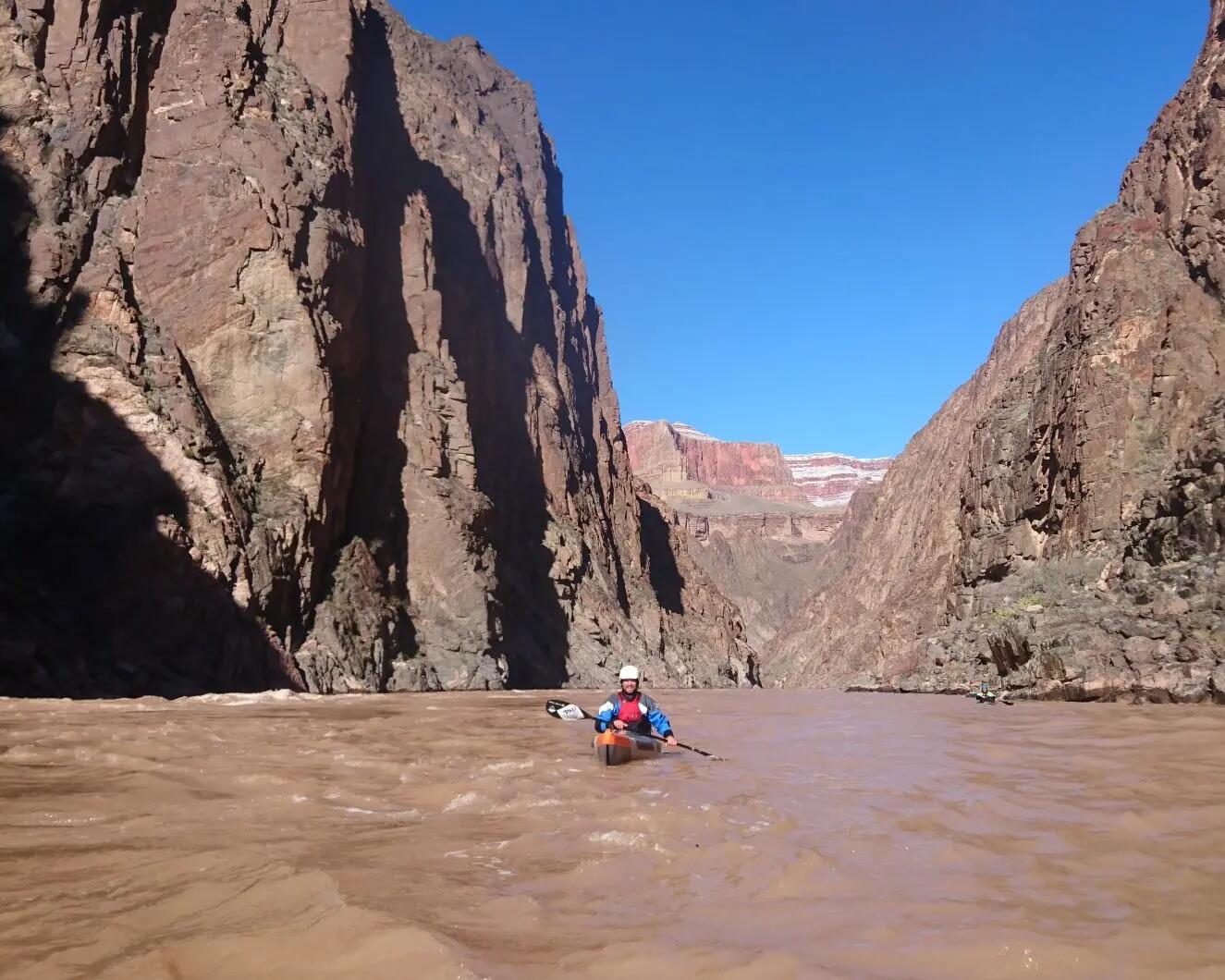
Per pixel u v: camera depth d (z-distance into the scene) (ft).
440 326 178.09
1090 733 45.88
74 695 88.07
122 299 119.24
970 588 158.51
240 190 132.05
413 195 183.11
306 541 125.49
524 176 296.30
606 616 223.51
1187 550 97.91
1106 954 12.01
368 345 154.40
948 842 18.88
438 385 171.53
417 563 156.97
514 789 26.30
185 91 136.15
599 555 239.30
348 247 145.48
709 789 26.71
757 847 18.45
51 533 102.42
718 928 13.33
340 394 140.36
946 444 380.17
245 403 128.47
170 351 121.39
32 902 14.42
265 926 13.12
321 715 61.82
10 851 17.84
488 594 159.94
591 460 272.92
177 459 111.86
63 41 128.47
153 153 133.08
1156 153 147.74
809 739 46.39
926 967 11.73
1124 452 123.54
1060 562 127.44
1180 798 24.38
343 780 28.02
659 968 11.71
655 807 22.84
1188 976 11.23
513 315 242.78
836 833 19.89
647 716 38.45
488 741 42.32
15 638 89.45
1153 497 109.09
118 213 127.75
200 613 106.01
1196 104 135.85
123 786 25.59
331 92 157.07
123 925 13.32
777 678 412.16
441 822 21.34
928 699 107.14
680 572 305.73
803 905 14.46
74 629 96.73
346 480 140.46
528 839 19.20
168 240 128.06
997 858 17.54
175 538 105.81
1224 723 49.39
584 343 322.75
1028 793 25.49
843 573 449.06
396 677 137.08
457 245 219.61
